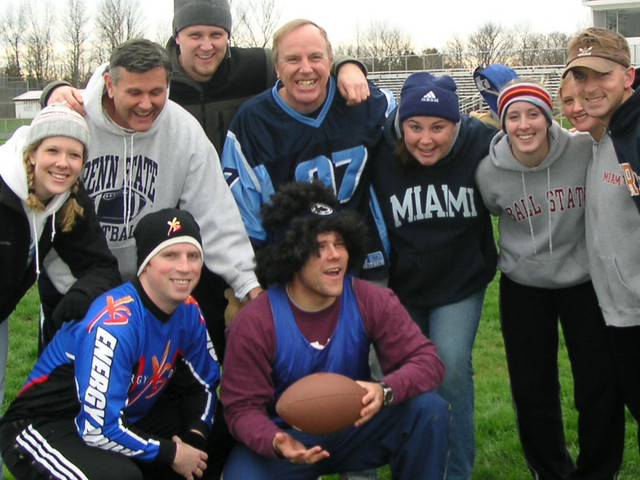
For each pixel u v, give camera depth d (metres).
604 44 3.66
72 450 3.42
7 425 3.57
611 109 3.71
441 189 4.17
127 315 3.50
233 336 3.60
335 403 3.33
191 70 4.67
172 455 3.51
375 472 4.01
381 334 3.67
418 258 4.22
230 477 3.59
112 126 3.94
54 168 3.51
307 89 4.09
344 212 3.61
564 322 4.20
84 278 3.71
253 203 4.30
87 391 3.39
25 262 3.70
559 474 4.32
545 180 4.02
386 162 4.27
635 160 3.58
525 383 4.27
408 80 4.09
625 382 3.93
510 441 5.07
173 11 4.67
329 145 4.25
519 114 3.83
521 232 4.18
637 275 3.79
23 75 64.12
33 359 6.94
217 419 3.95
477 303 4.26
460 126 4.21
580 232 4.08
